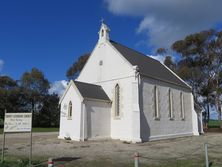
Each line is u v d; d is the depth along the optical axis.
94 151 18.20
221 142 26.06
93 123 26.31
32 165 12.04
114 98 28.56
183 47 56.09
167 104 32.06
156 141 27.30
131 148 20.45
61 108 28.20
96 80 31.28
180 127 34.50
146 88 28.28
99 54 31.75
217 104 51.81
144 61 34.25
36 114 72.75
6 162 12.64
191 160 14.61
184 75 51.91
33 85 73.44
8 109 67.25
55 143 23.14
